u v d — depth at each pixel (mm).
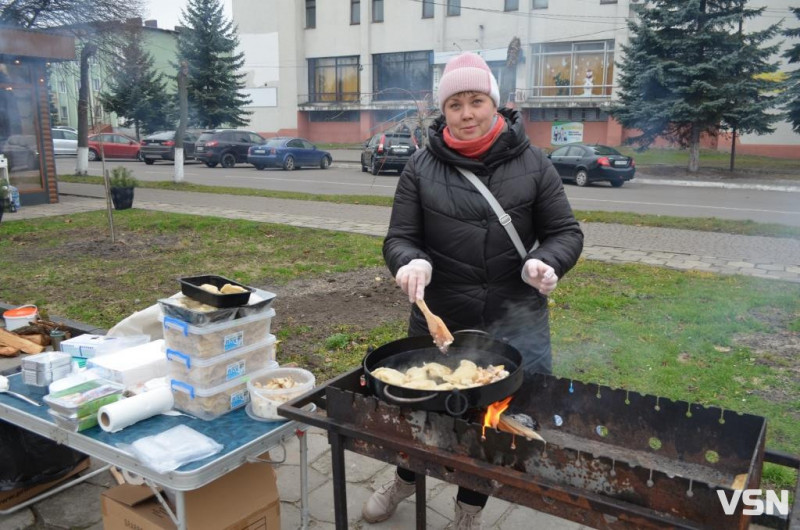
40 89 12828
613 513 1478
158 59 41656
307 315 5637
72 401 2324
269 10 37125
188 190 15344
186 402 2467
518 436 1610
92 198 14086
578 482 1555
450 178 2195
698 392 3887
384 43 34156
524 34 29984
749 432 1797
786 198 14430
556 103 29594
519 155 2189
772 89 19750
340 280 6883
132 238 9352
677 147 27391
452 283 2248
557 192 2209
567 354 4559
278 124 38156
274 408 2367
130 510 2357
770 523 1716
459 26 31750
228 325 2451
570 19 29062
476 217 2160
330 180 18531
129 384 2621
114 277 7070
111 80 25828
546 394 2164
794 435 3346
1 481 2756
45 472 2906
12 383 2760
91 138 26422
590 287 6363
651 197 14586
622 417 2016
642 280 6602
